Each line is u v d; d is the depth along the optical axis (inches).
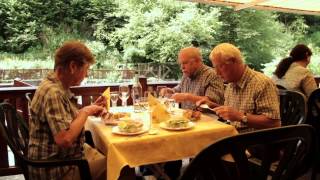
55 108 66.5
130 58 570.6
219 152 42.1
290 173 49.3
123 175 69.1
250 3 211.3
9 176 122.3
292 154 48.5
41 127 68.9
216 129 77.9
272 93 83.1
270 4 228.1
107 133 75.7
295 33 589.0
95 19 621.9
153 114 85.9
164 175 98.4
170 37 537.6
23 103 118.7
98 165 74.7
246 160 43.5
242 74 87.0
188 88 114.9
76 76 70.9
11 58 595.5
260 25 556.1
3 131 67.7
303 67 125.8
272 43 564.7
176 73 550.0
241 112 84.1
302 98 86.6
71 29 622.5
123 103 111.9
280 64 131.2
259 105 82.9
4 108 74.9
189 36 534.6
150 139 71.2
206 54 524.1
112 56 592.4
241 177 43.6
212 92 105.7
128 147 69.3
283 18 598.9
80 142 73.7
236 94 89.7
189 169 41.4
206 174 42.3
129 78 522.3
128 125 74.9
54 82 70.1
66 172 69.8
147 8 567.8
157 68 553.0
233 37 550.9
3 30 609.3
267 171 46.9
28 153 71.4
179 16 536.4
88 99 127.7
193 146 75.7
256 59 560.4
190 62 109.7
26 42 611.2
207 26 531.5
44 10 616.1
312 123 98.4
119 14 588.7
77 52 69.5
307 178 110.3
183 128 76.7
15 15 606.2
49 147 69.4
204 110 98.1
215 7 538.9
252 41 557.6
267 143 44.9
